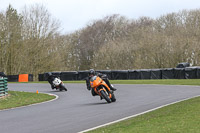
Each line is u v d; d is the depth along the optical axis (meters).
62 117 21.52
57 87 50.31
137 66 121.19
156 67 113.88
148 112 21.64
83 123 18.78
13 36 116.50
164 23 155.50
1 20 115.88
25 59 118.94
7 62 120.88
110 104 28.12
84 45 179.50
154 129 15.37
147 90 43.75
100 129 16.25
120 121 18.61
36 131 16.86
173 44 111.69
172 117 18.66
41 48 120.44
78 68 179.88
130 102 29.12
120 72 86.00
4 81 44.25
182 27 139.62
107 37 180.00
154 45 115.00
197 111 20.28
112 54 143.88
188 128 15.09
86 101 32.50
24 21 121.75
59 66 125.56
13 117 22.91
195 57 108.38
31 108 28.67
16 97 42.12
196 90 39.97
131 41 153.25
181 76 75.88
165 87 48.12
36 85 70.62
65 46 150.75
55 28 123.88
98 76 29.12
